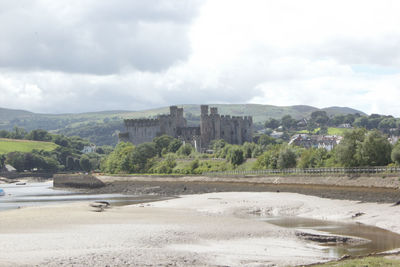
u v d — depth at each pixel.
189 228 53.69
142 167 191.38
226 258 39.59
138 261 37.12
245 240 48.06
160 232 50.59
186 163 179.12
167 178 155.38
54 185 196.75
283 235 50.84
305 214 71.69
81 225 55.41
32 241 44.53
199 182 140.62
